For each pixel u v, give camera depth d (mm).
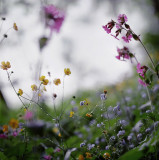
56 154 1123
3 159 1039
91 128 1357
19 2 1744
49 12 997
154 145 973
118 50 1066
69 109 1479
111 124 1204
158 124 1068
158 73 1032
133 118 1317
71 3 4402
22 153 1014
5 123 1209
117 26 1047
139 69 1050
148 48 2977
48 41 1022
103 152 1081
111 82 1640
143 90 1573
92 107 1300
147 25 4309
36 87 1076
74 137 1335
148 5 4582
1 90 1126
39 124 1004
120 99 1565
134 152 960
